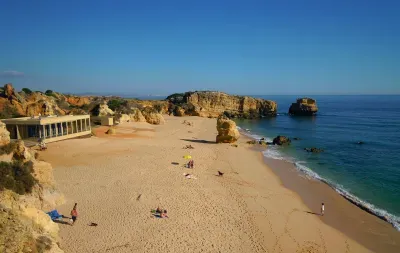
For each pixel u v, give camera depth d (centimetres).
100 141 5294
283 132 8488
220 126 6041
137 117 8744
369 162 4706
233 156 4878
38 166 2353
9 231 1069
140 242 1994
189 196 2869
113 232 2100
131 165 3831
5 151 2136
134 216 2361
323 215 2666
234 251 1978
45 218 1405
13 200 1806
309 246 2131
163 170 3697
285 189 3325
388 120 11819
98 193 2792
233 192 3103
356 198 3084
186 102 13738
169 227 2223
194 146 5506
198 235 2142
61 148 4550
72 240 1966
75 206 2255
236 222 2408
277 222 2478
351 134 7975
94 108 8719
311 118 13025
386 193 3272
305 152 5478
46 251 1165
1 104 6538
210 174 3700
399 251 2108
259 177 3741
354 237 2291
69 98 11325
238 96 14562
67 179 3152
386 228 2442
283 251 2041
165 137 6481
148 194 2825
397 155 5222
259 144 6153
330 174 4022
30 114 6769
